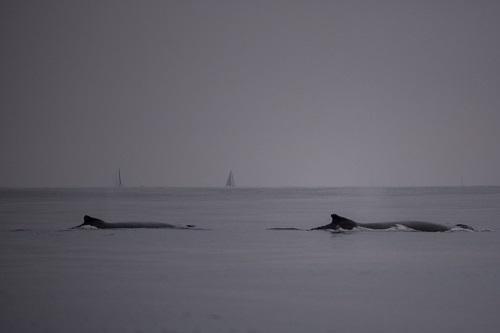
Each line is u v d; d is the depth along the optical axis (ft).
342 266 317.63
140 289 253.24
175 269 310.24
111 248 412.36
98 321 197.98
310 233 524.93
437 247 406.82
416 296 235.61
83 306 220.23
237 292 245.86
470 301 226.17
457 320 198.70
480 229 558.97
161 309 215.10
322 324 193.98
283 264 326.85
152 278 281.95
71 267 319.27
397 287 254.47
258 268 312.09
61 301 229.04
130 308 216.74
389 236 490.49
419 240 456.04
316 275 287.69
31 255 373.20
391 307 217.15
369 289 250.57
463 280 270.87
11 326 192.13
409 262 330.95
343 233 520.83
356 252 380.99
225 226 622.95
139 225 589.73
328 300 229.25
